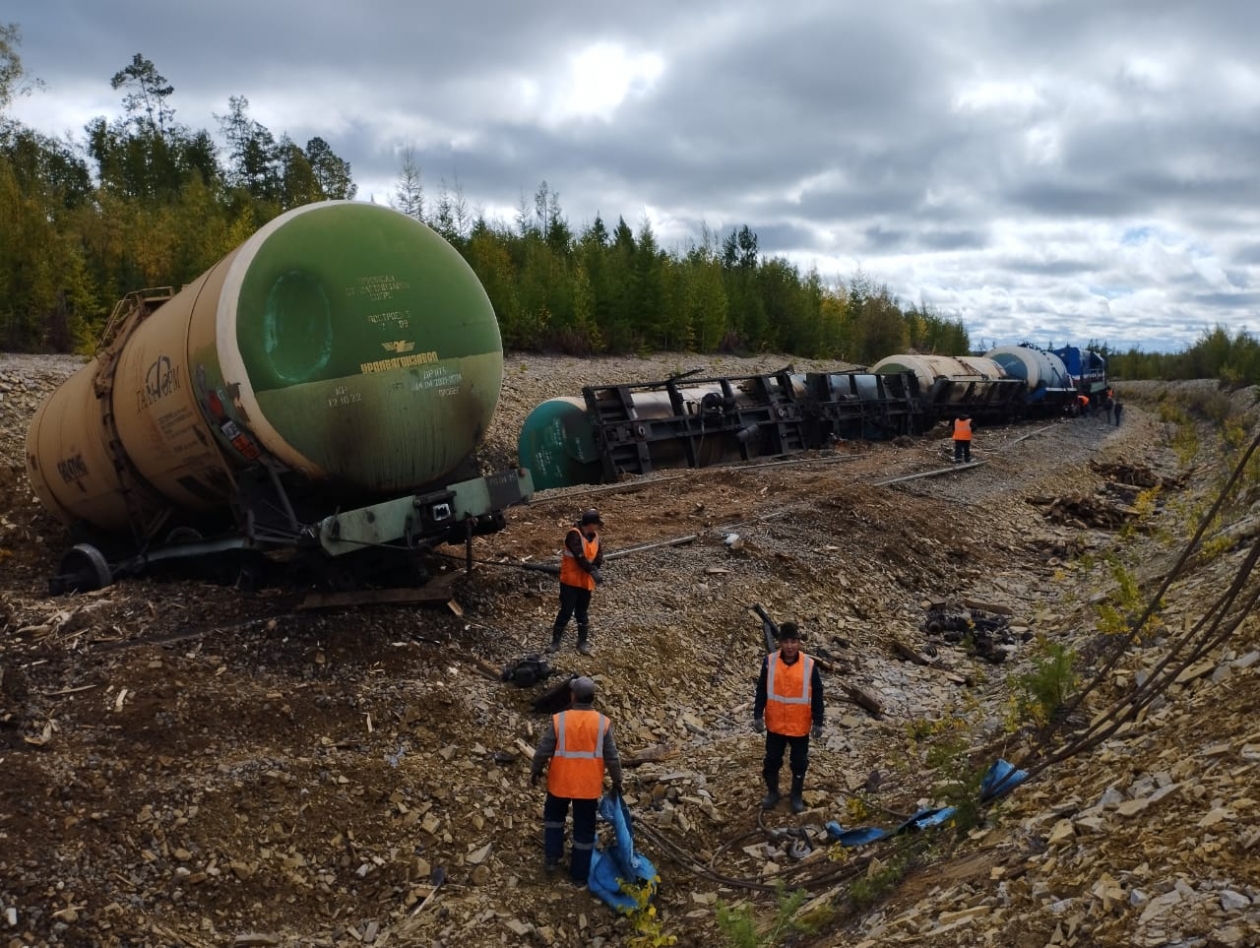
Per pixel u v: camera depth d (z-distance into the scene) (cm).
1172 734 613
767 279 6425
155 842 599
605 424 2014
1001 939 428
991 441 3020
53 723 683
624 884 616
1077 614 1206
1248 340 7138
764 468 2134
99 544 1179
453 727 779
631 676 940
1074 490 2427
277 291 841
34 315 2762
